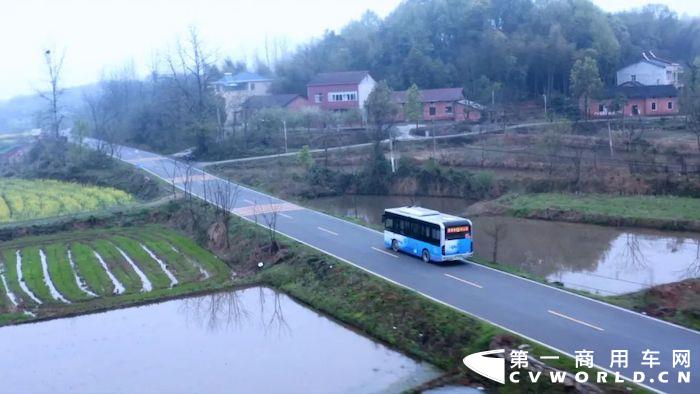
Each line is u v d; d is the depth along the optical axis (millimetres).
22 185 55219
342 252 28266
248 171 52438
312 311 23891
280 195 44062
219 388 17453
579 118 62156
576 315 19562
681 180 38000
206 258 31375
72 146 62125
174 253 32344
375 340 20641
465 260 26703
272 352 19938
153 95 91688
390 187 47000
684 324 18547
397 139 58062
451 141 56719
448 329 19047
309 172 49375
